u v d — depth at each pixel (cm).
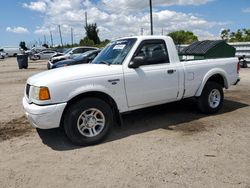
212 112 699
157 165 440
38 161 473
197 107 703
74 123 514
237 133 567
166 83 611
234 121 644
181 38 3092
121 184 391
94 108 528
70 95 507
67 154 496
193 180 393
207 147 502
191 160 453
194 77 655
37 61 4059
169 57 621
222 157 461
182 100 709
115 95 551
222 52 745
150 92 593
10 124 684
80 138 521
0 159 487
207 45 742
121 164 449
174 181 392
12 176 427
